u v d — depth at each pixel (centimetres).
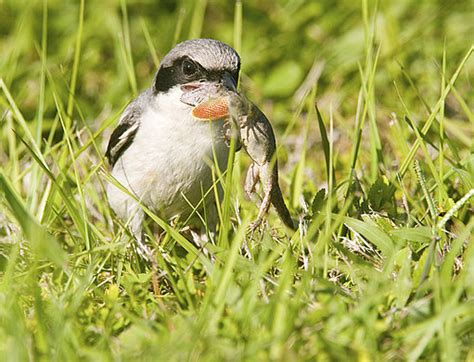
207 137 1066
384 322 766
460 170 1024
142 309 847
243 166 1325
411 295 827
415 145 1073
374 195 1070
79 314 814
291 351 715
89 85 1594
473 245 841
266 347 722
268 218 1066
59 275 909
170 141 1071
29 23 1636
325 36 1723
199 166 1077
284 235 1027
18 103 1429
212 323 745
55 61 1584
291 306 754
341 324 750
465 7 1747
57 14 1734
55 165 1199
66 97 1520
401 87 1534
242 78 1598
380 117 1437
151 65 1627
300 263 959
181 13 1498
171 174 1084
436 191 1088
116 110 1487
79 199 1112
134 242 992
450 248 925
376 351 722
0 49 1650
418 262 865
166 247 1010
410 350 725
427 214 1022
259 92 1595
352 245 962
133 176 1102
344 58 1617
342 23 1733
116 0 1727
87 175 1145
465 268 823
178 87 1073
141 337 760
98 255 941
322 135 1069
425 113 1445
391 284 820
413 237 926
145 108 1107
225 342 734
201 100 1048
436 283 764
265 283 853
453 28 1698
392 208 1071
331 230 859
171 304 848
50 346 738
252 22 1778
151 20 1733
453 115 1468
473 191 915
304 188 1220
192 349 700
